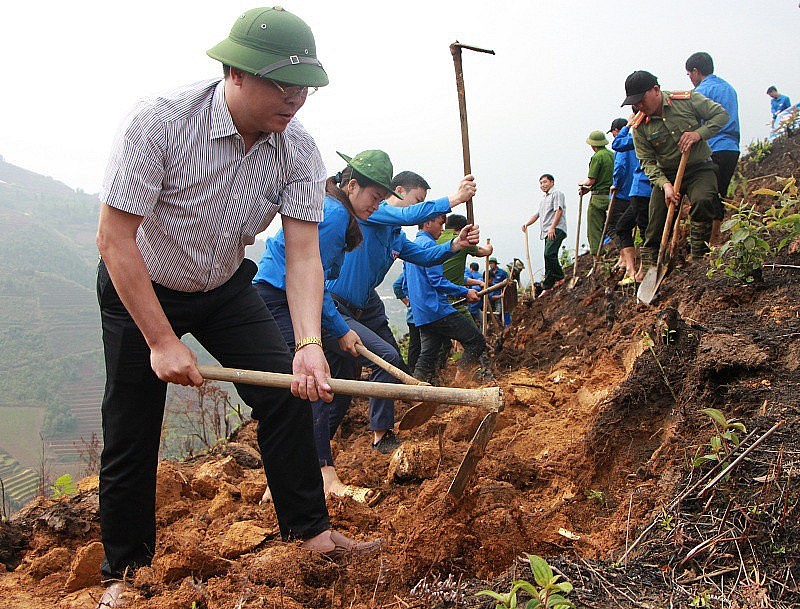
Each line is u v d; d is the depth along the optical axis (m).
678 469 3.33
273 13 2.81
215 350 3.28
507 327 9.73
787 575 2.51
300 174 3.15
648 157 6.45
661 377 4.13
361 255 5.20
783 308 4.57
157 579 3.20
